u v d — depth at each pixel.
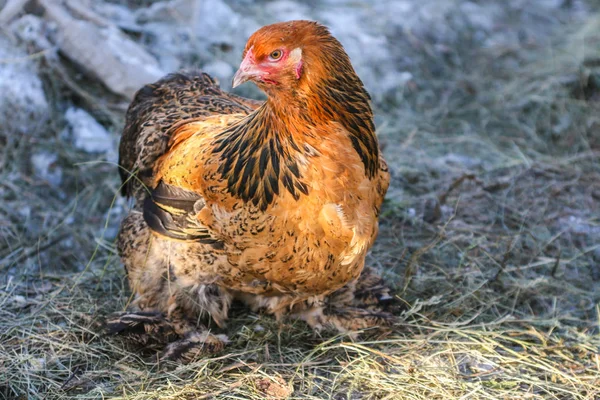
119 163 6.12
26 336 5.19
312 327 5.37
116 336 5.09
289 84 4.14
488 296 5.85
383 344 5.24
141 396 4.60
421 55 9.62
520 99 8.95
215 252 4.79
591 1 11.45
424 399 4.61
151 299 5.20
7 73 7.16
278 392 4.65
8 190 6.77
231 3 9.39
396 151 7.78
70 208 6.78
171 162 4.84
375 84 8.88
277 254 4.52
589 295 5.98
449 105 8.84
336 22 9.62
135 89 7.38
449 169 7.54
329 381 4.82
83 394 4.69
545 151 8.20
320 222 4.40
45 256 6.27
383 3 10.35
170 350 5.00
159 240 5.03
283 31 4.11
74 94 7.52
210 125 5.02
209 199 4.56
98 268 6.15
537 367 4.98
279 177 4.29
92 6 8.14
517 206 7.05
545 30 10.64
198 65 8.12
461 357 5.07
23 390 4.73
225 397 4.62
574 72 9.30
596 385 4.78
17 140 7.02
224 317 5.26
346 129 4.34
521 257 6.35
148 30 8.27
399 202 6.92
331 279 4.76
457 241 6.46
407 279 5.86
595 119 8.57
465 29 10.36
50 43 7.45
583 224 6.85
